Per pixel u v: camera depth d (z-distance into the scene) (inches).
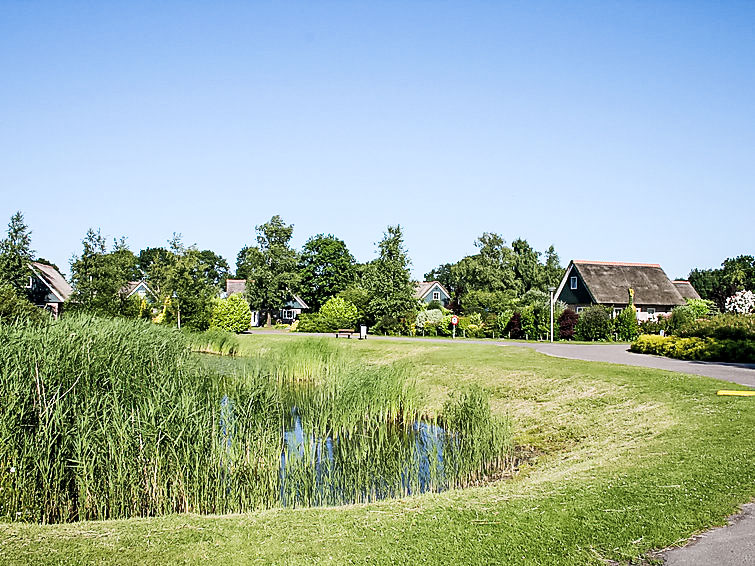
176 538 255.8
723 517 259.8
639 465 349.4
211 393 487.5
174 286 1540.4
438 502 299.9
